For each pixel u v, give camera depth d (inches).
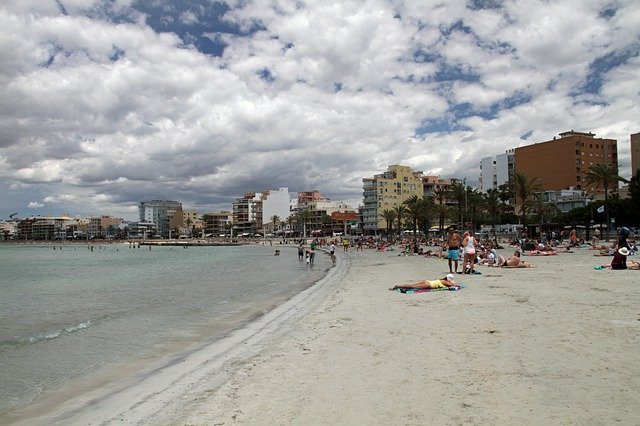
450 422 201.9
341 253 3201.3
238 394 266.8
